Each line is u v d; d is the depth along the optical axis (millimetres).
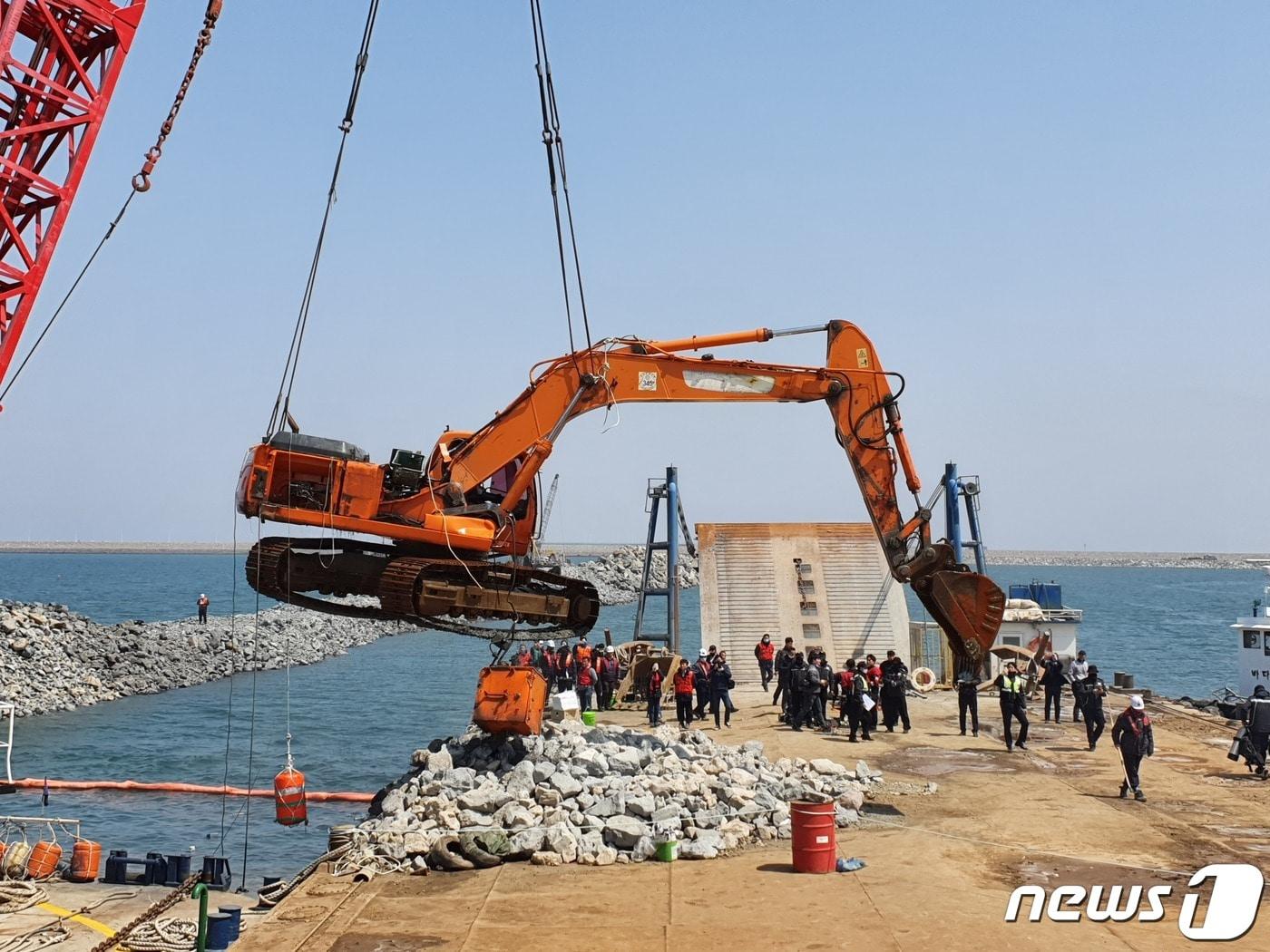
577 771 19531
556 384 21344
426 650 82062
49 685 51344
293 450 19219
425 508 20188
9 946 16359
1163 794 21844
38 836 26359
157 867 20719
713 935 13562
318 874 16641
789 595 39312
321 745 40781
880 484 21781
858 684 27641
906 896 15062
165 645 63906
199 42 20125
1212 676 70750
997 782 23000
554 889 15680
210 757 38250
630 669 33562
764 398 21859
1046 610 40500
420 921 14297
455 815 18203
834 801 20109
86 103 20719
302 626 83812
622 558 167000
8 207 20422
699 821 18016
